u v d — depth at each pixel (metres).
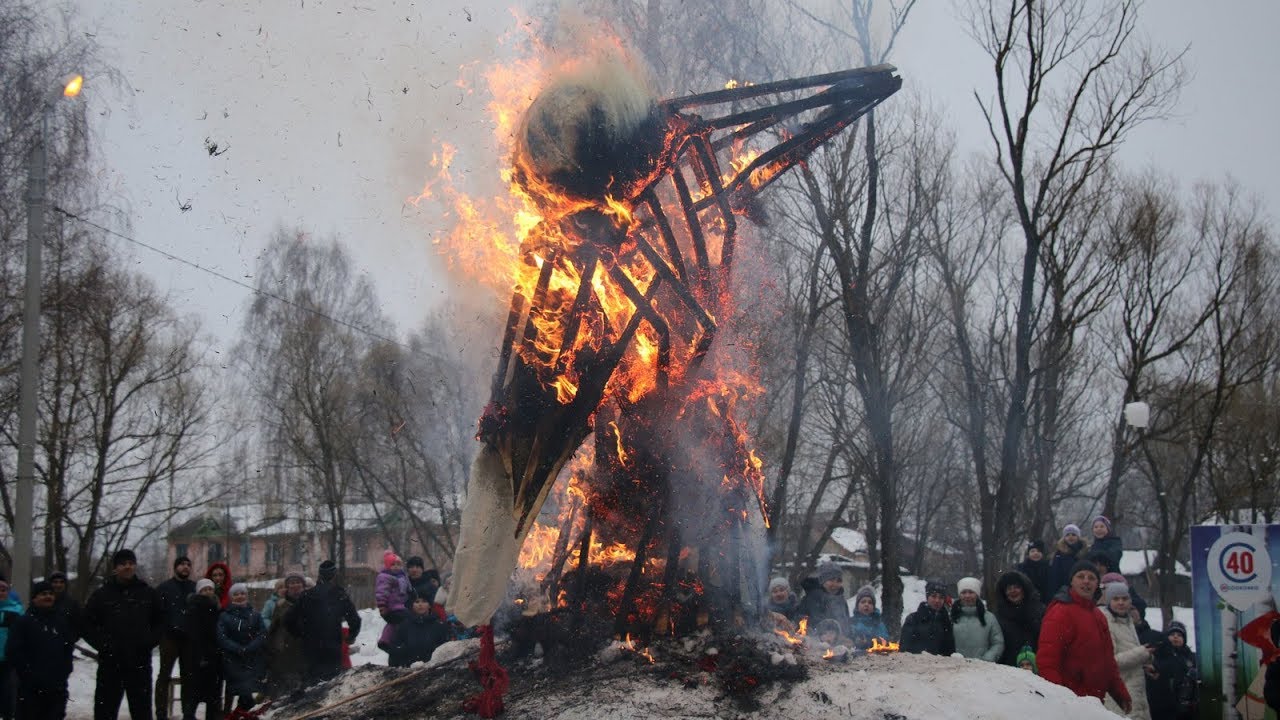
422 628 10.06
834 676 4.87
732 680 4.87
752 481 5.58
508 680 5.29
